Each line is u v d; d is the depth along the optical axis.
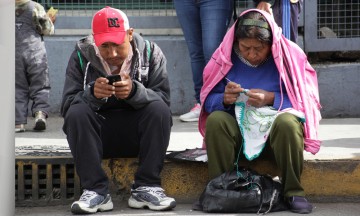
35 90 12.45
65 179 9.42
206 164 9.38
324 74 13.46
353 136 11.43
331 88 13.48
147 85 9.09
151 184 8.98
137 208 9.02
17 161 9.38
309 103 8.99
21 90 12.40
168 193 9.43
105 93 8.49
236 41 9.09
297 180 8.79
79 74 8.99
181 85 13.61
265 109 8.91
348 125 12.56
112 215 8.73
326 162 9.39
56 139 11.48
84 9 13.98
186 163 9.39
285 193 8.87
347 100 13.49
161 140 8.84
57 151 9.90
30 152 9.78
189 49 12.83
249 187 8.70
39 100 12.41
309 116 8.91
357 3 13.79
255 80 9.09
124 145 9.16
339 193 9.44
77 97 8.79
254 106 8.94
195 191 9.43
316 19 13.66
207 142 8.88
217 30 12.24
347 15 13.82
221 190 8.72
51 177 9.43
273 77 9.09
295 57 9.09
